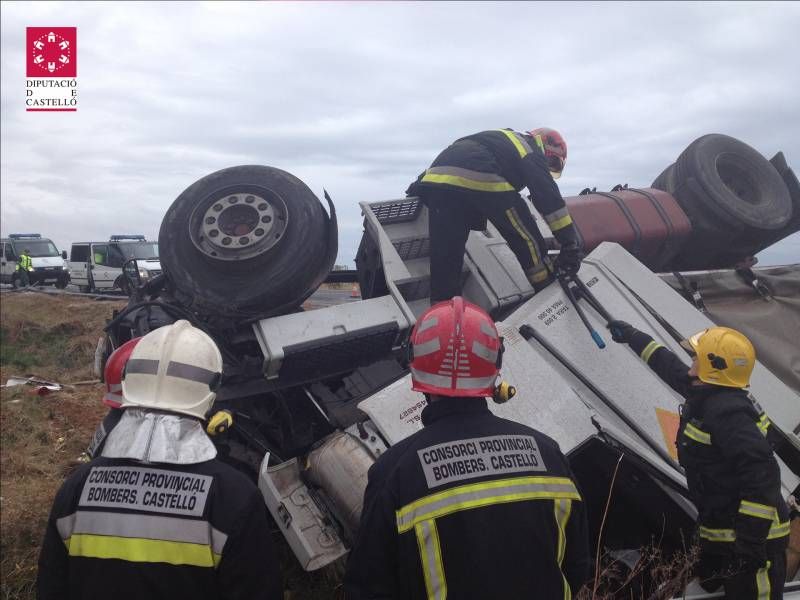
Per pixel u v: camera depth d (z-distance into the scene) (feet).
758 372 12.48
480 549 5.11
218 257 11.31
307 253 11.43
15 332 39.88
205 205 11.91
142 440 5.27
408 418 9.96
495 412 9.87
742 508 8.24
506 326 11.07
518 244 12.53
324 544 9.50
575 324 11.81
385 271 12.39
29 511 15.42
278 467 10.20
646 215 16.52
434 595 5.09
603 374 11.38
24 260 76.28
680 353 12.19
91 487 5.29
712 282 14.46
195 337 5.81
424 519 5.21
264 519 5.49
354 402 11.91
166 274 11.91
